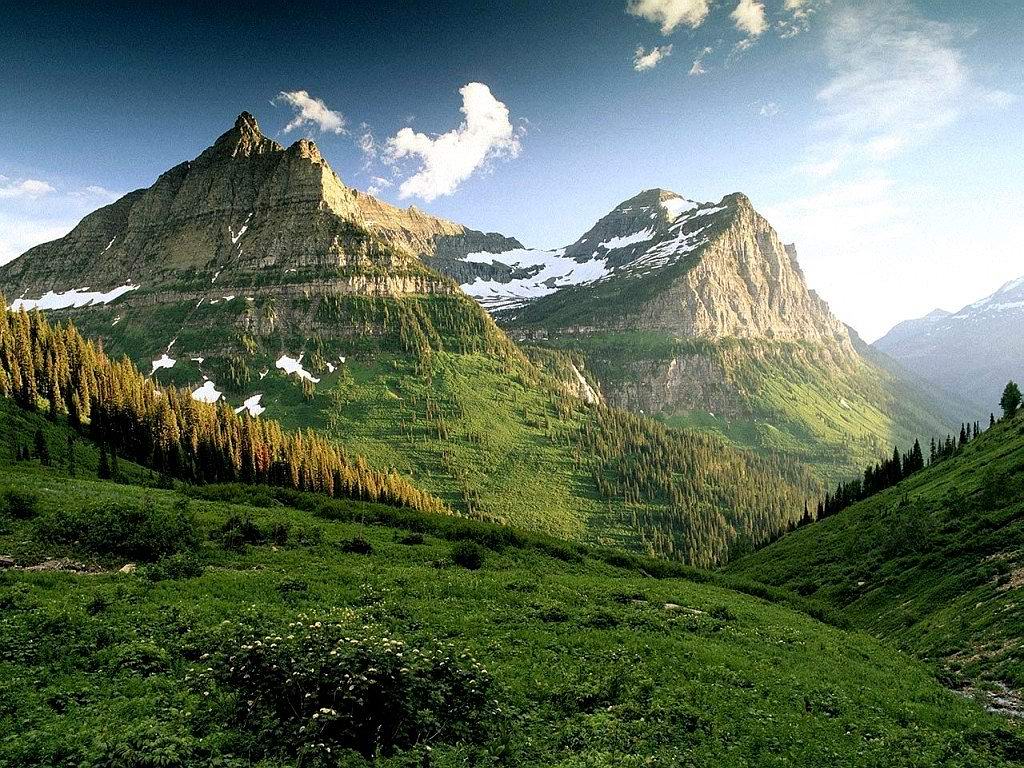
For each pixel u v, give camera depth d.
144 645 21.47
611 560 62.75
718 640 34.59
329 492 158.75
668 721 21.69
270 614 27.06
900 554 70.12
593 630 32.44
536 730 20.09
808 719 23.61
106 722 15.75
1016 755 22.69
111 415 138.00
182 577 31.91
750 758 19.94
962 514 69.62
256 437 159.38
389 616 29.98
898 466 143.25
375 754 15.57
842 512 126.25
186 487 65.31
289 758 14.81
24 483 51.91
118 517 37.38
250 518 48.34
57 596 25.69
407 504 181.12
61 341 150.12
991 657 36.59
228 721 16.48
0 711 15.98
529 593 38.66
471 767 16.48
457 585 37.38
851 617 61.31
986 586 48.31
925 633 46.09
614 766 17.45
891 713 25.92
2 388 124.44
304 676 16.39
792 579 87.31
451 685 19.00
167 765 13.84
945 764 20.80
